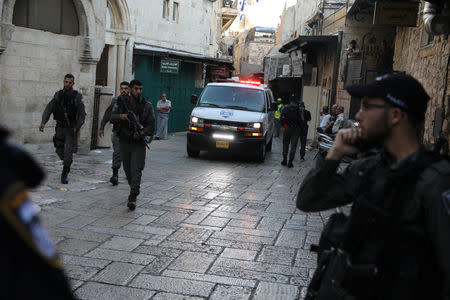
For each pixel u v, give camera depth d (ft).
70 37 40.75
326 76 69.10
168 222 21.79
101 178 31.19
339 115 41.11
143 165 23.97
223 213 24.12
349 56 57.00
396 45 47.44
